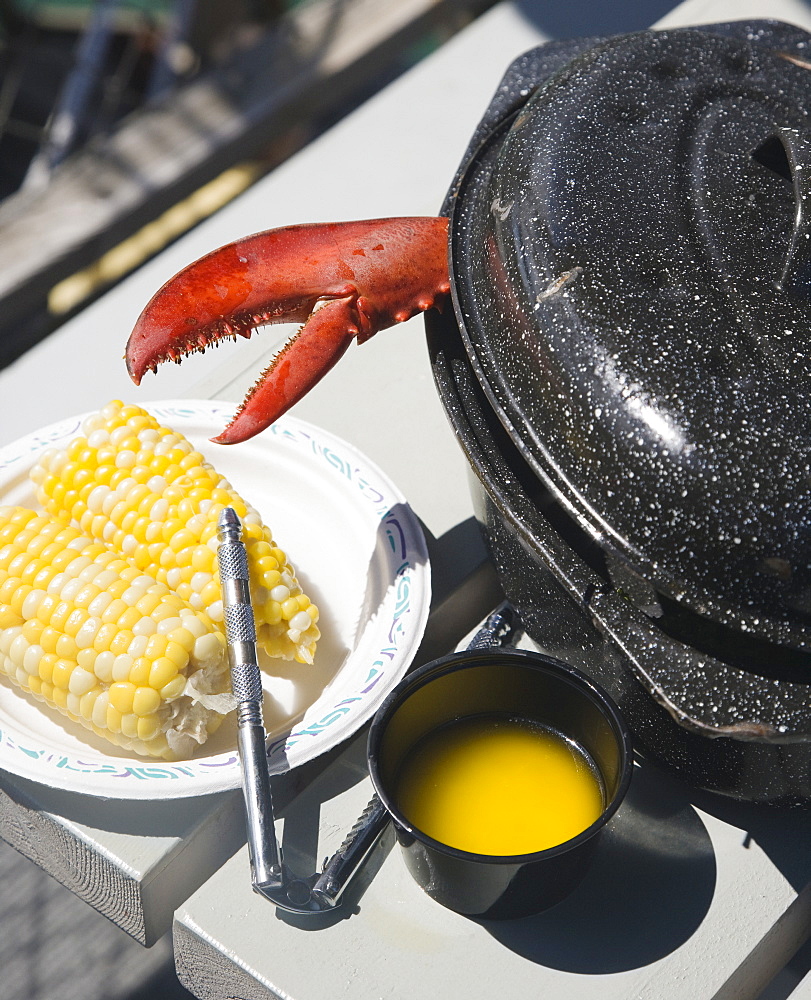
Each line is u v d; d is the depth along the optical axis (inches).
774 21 28.5
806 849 25.6
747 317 22.5
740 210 23.5
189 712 25.4
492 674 25.3
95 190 50.1
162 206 51.2
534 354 23.0
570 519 23.8
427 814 24.9
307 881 24.9
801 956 27.1
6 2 63.0
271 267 25.2
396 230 25.9
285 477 29.5
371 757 24.0
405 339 33.3
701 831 25.8
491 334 23.9
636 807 26.1
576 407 22.6
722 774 24.4
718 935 24.7
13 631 25.7
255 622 26.2
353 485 28.9
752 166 24.0
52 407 36.8
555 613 24.9
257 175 60.9
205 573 26.3
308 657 26.5
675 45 25.4
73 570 25.9
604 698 24.4
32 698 26.7
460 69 43.7
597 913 25.0
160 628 25.1
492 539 25.6
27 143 64.3
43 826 26.2
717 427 21.8
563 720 25.5
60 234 48.9
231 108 52.6
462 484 30.4
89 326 38.7
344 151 41.2
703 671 22.6
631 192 23.5
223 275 25.0
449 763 25.5
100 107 62.6
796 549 21.6
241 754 24.8
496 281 23.9
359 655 26.6
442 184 39.9
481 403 25.0
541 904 24.5
